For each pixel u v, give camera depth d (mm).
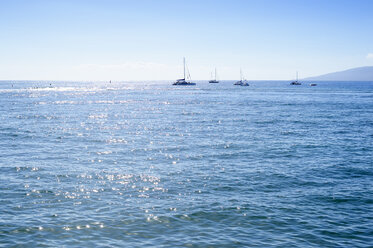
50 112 65000
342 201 17062
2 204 16359
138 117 57531
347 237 13125
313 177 21438
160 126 46344
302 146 31797
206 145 32594
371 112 65000
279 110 69562
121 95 132375
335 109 71562
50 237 12992
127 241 12719
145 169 23453
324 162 25500
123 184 19922
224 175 21859
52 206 16250
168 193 18312
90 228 13836
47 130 42062
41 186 19328
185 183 20141
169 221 14570
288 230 13711
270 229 13805
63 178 21047
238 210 15789
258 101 97000
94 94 139625
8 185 19359
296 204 16625
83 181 20469
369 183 20188
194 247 12273
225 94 138750
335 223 14406
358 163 25156
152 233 13422
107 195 17969
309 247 12305
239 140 35250
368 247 12344
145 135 38812
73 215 15164
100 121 51938
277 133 39812
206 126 46281
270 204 16609
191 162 25625
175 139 36125
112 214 15320
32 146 31734
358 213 15523
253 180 20750
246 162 25578
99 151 29812
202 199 17328
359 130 42000
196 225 14188
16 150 29703
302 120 52438
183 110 70312
